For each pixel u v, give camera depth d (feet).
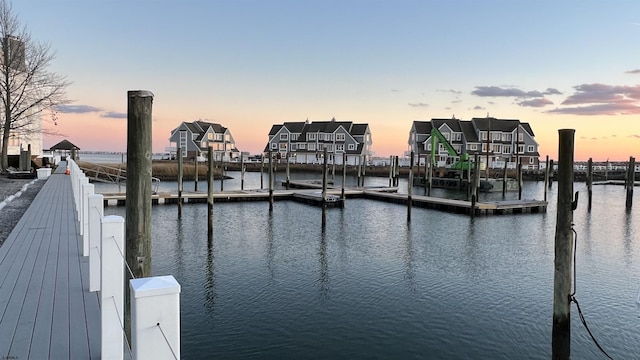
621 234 74.38
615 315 37.24
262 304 38.83
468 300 40.78
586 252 60.85
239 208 97.86
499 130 248.52
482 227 79.30
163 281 8.18
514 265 53.72
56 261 27.55
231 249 59.62
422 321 35.73
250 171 279.69
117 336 14.80
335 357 29.76
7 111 111.96
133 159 16.40
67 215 45.83
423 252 59.82
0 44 114.21
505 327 34.86
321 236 69.82
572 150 28.09
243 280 45.60
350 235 70.95
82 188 31.65
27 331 17.01
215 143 301.63
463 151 247.09
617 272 50.52
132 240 16.56
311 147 288.10
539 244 65.87
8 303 20.03
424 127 258.98
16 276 24.29
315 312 37.19
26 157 116.78
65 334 16.80
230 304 38.63
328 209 100.12
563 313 28.66
